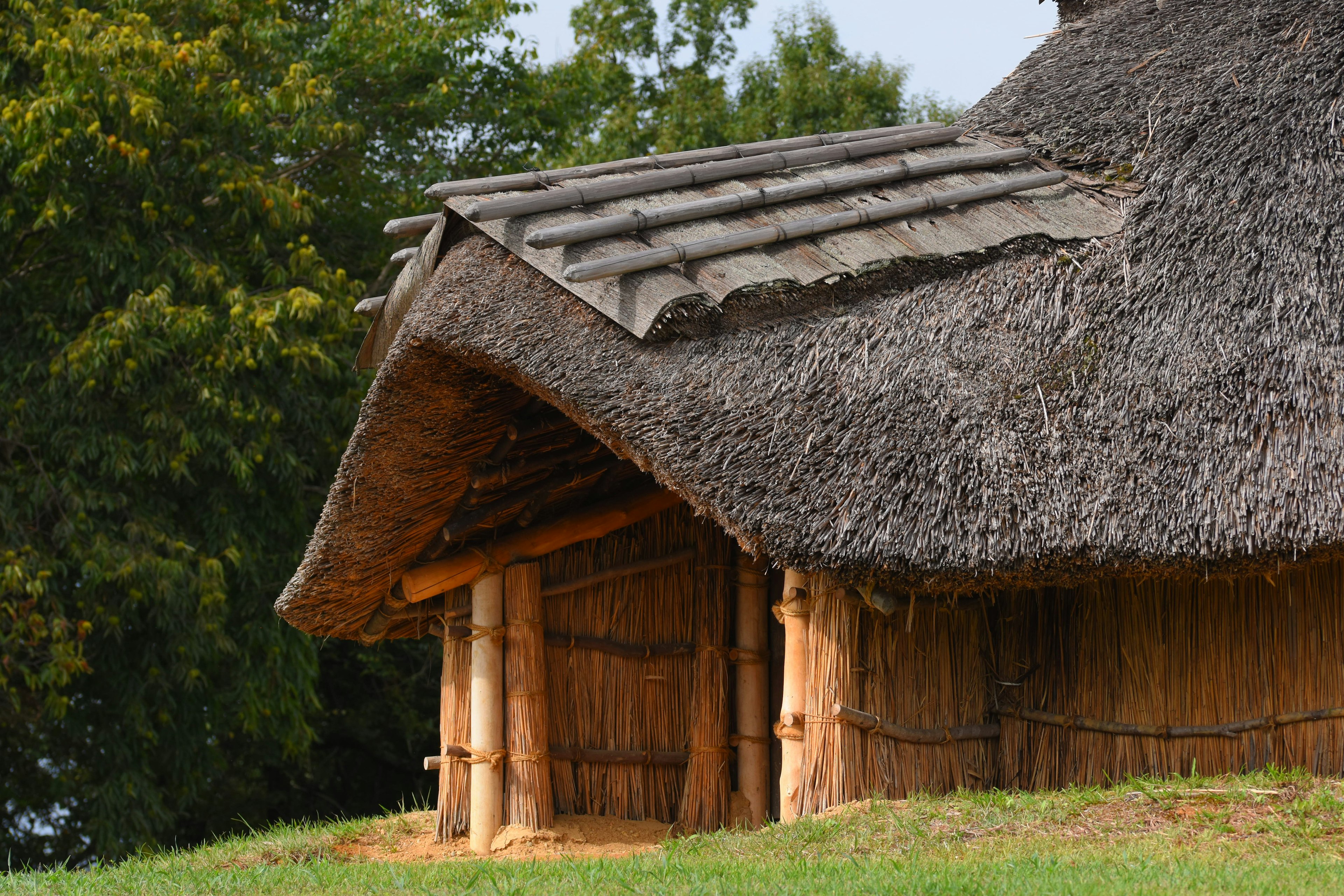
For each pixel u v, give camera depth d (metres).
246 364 17.80
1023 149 10.94
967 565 7.61
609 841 9.98
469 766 10.25
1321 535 7.23
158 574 17.16
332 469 20.94
